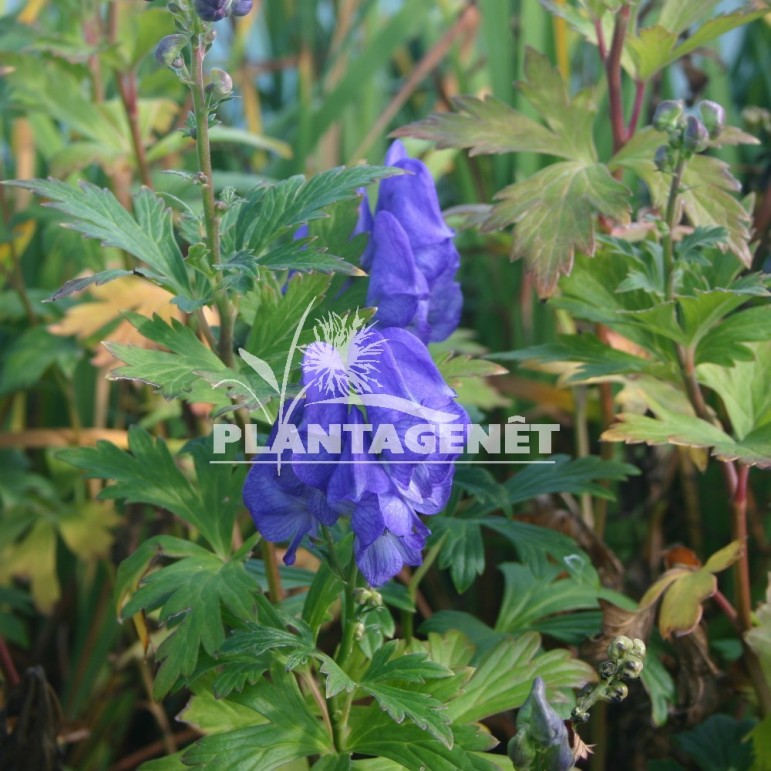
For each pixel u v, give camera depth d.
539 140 1.75
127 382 2.47
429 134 1.78
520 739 1.12
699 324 1.55
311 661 1.42
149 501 1.46
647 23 2.39
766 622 1.60
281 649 1.37
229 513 1.46
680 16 1.82
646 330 1.68
